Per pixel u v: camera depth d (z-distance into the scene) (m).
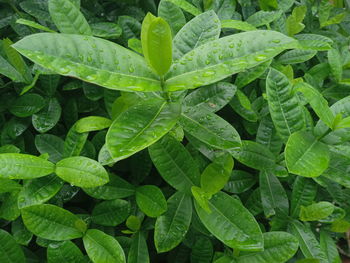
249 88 0.38
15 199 0.28
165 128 0.22
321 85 0.39
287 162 0.24
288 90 0.29
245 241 0.26
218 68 0.21
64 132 0.36
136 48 0.31
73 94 0.38
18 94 0.35
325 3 0.44
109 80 0.20
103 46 0.21
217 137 0.26
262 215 0.36
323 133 0.27
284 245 0.28
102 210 0.30
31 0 0.37
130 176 0.35
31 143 0.35
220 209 0.28
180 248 0.34
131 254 0.29
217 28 0.27
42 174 0.25
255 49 0.21
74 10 0.31
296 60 0.38
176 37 0.27
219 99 0.29
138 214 0.31
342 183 0.29
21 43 0.18
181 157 0.28
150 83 0.21
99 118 0.30
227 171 0.28
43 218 0.26
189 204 0.29
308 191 0.32
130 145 0.21
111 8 0.43
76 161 0.26
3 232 0.27
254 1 0.45
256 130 0.36
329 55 0.37
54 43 0.19
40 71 0.31
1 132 0.35
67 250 0.27
